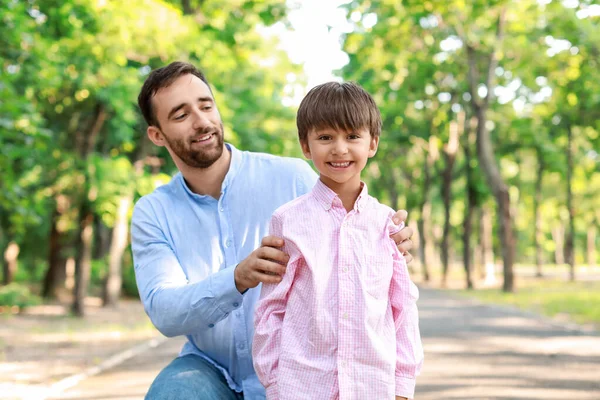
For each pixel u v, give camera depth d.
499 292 27.94
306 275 2.61
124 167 18.42
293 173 3.12
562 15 24.69
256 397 2.94
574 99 28.14
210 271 3.01
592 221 63.81
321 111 2.55
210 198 3.04
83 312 20.34
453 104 32.81
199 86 2.93
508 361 10.53
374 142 2.68
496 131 34.31
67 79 16.88
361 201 2.67
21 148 13.27
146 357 12.09
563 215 62.91
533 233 70.69
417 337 2.71
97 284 35.56
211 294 2.62
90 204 19.17
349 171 2.58
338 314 2.57
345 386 2.52
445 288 33.75
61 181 19.02
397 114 33.25
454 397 8.00
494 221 55.50
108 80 16.72
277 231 2.70
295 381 2.55
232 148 3.14
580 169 39.53
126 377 9.99
